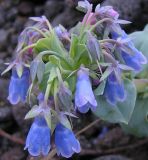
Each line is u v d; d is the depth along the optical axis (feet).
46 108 0.35
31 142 0.35
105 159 0.56
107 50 0.39
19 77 0.39
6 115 0.62
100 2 0.54
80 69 0.37
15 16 0.76
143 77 0.52
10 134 0.63
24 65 0.39
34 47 0.40
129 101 0.45
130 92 0.45
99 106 0.45
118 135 0.60
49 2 0.72
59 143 0.36
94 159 0.57
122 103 0.45
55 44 0.40
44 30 0.41
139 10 0.62
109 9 0.40
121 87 0.39
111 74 0.39
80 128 0.59
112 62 0.38
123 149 0.59
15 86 0.40
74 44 0.40
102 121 0.60
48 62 0.38
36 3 0.76
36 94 0.38
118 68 0.38
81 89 0.36
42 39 0.40
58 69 0.37
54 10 0.71
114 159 0.56
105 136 0.60
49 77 0.37
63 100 0.36
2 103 0.64
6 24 0.75
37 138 0.35
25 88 0.40
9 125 0.63
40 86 0.38
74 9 0.64
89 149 0.59
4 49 0.72
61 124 0.36
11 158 0.60
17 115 0.60
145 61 0.41
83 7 0.41
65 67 0.40
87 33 0.37
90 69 0.40
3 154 0.61
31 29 0.40
